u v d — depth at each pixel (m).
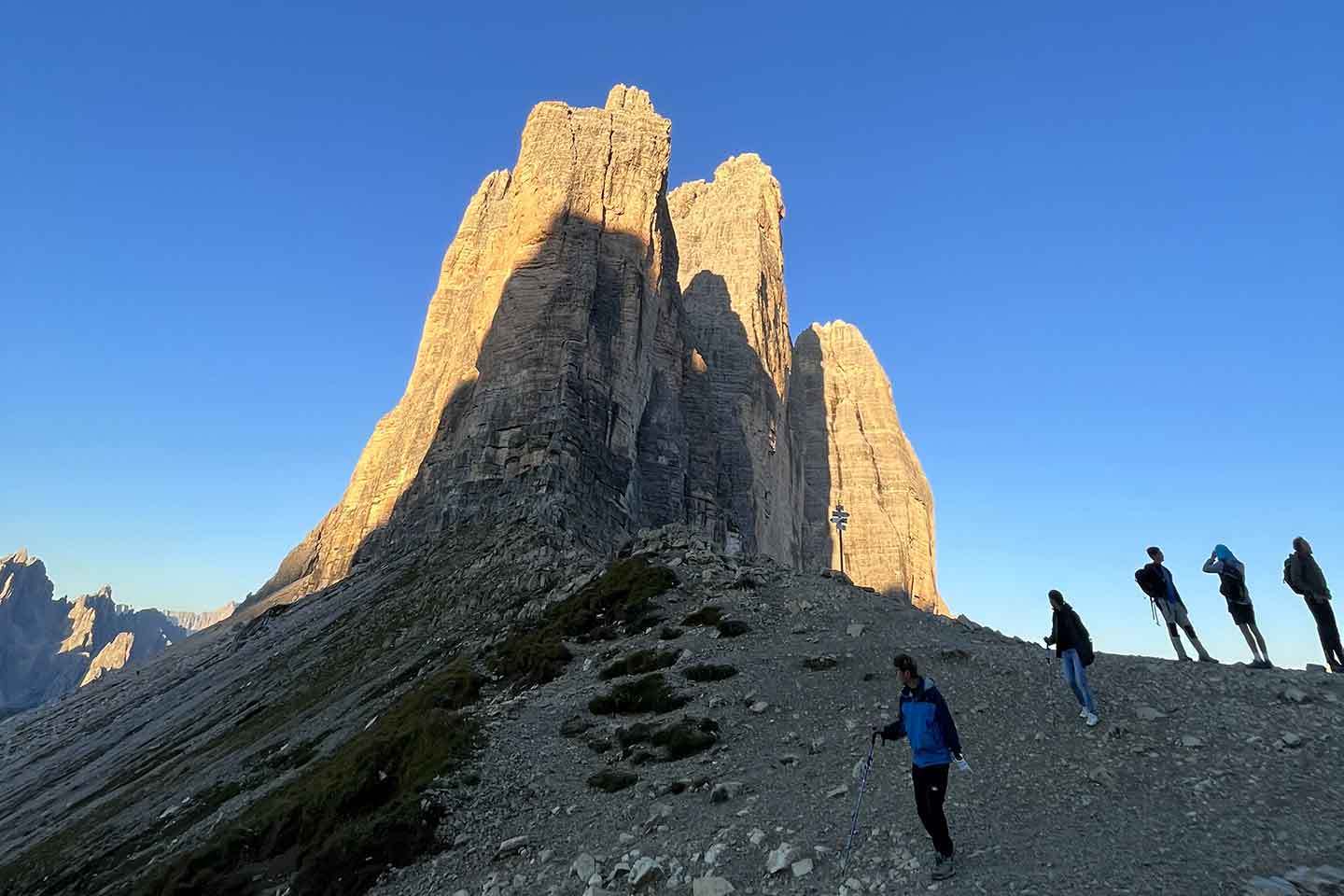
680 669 20.55
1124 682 15.43
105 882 23.86
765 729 16.48
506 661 26.02
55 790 53.97
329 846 14.28
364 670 43.22
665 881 10.75
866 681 18.23
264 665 60.94
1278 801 10.02
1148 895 8.11
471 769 16.25
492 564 52.53
